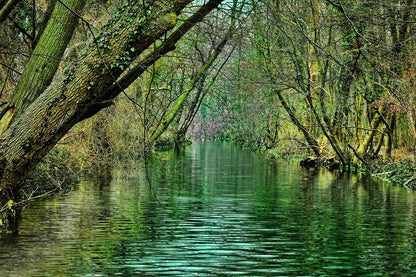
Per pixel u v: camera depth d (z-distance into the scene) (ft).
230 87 117.19
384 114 112.88
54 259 36.83
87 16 64.54
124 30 41.63
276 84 104.99
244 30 67.26
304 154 140.87
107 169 93.35
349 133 120.47
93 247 40.34
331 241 43.45
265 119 151.02
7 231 45.06
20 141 41.98
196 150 187.83
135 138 88.99
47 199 61.67
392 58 84.02
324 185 82.74
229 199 65.77
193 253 39.17
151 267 35.47
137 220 50.93
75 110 42.47
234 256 38.55
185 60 98.78
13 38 60.85
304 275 34.24
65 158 76.54
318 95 112.78
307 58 103.30
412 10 69.97
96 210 55.83
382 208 60.13
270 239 43.91
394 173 95.09
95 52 41.75
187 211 56.49
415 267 36.27
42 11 60.18
